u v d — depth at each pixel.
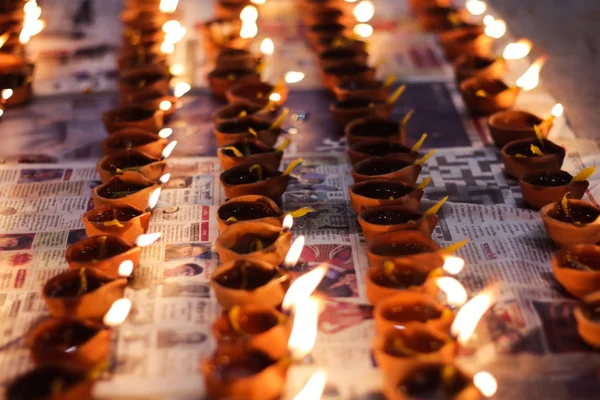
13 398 1.05
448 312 1.11
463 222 1.30
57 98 1.67
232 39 1.80
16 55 1.70
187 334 1.16
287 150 1.49
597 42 1.88
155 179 1.37
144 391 1.10
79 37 1.94
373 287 1.15
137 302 1.20
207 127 1.56
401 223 1.24
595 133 1.51
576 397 1.08
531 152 1.38
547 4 2.15
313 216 1.33
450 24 1.91
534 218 1.30
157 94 1.58
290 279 1.20
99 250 1.22
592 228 1.22
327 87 1.66
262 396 1.07
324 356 1.13
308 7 1.96
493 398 1.09
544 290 1.20
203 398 1.09
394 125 1.45
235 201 1.27
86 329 1.12
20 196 1.39
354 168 1.34
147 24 1.84
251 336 1.10
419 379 1.06
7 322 1.18
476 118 1.56
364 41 1.78
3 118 1.60
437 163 1.44
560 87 1.68
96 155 1.49
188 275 1.23
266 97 1.58
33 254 1.28
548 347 1.13
